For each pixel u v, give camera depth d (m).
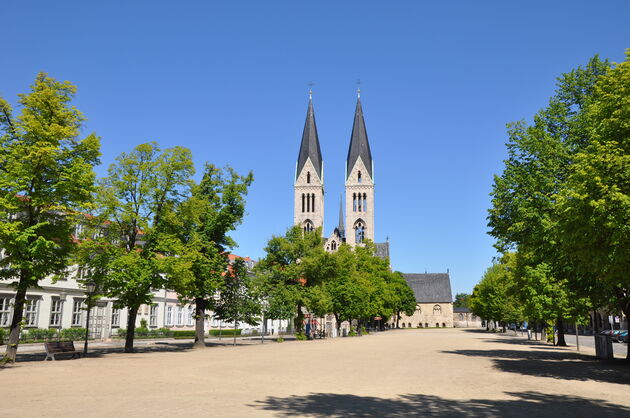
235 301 41.59
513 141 29.27
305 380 17.62
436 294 164.75
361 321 76.81
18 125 22.34
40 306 39.59
